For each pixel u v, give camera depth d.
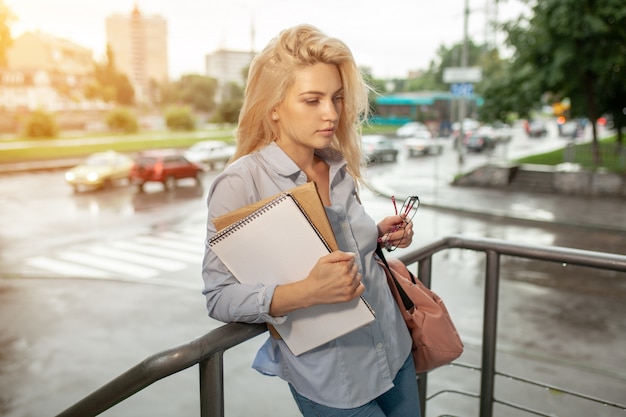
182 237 13.30
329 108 1.21
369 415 1.29
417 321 1.53
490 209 16.06
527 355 5.03
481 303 7.46
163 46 136.00
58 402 4.86
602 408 3.90
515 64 20.92
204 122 83.31
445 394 4.27
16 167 30.05
